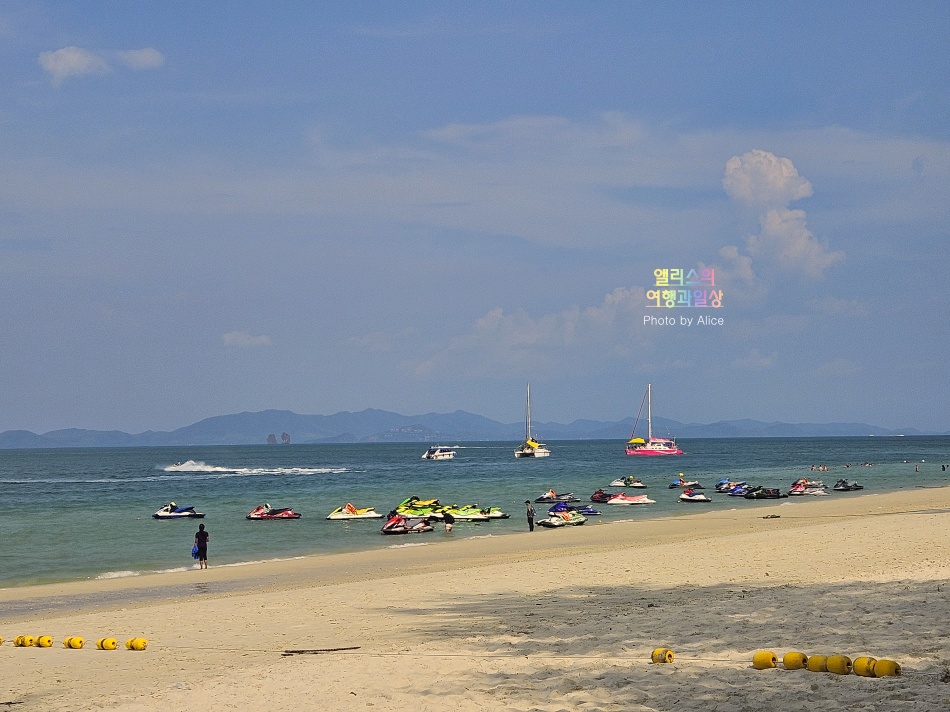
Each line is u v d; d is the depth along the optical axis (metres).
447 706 10.91
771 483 90.88
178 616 21.47
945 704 9.16
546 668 12.80
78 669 15.66
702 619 16.17
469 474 120.56
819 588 19.25
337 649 16.28
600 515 56.56
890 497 63.91
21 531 51.19
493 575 26.36
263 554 40.38
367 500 73.88
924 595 17.09
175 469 155.38
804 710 9.47
